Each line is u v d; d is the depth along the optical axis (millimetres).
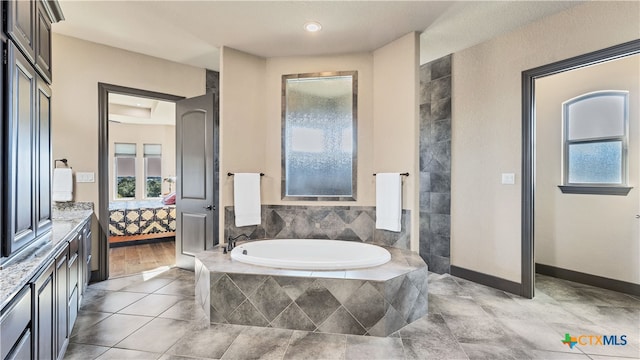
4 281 1143
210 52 3594
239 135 3537
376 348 2066
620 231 3113
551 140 3623
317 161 3645
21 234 1452
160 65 3766
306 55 3645
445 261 3605
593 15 2484
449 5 2592
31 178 1583
